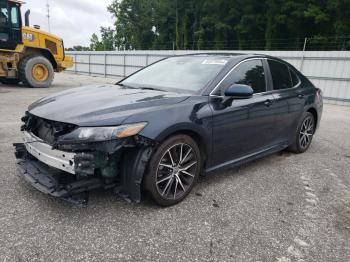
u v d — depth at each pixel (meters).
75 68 32.81
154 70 4.18
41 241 2.43
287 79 4.67
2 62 12.31
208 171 3.42
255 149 4.04
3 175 3.54
